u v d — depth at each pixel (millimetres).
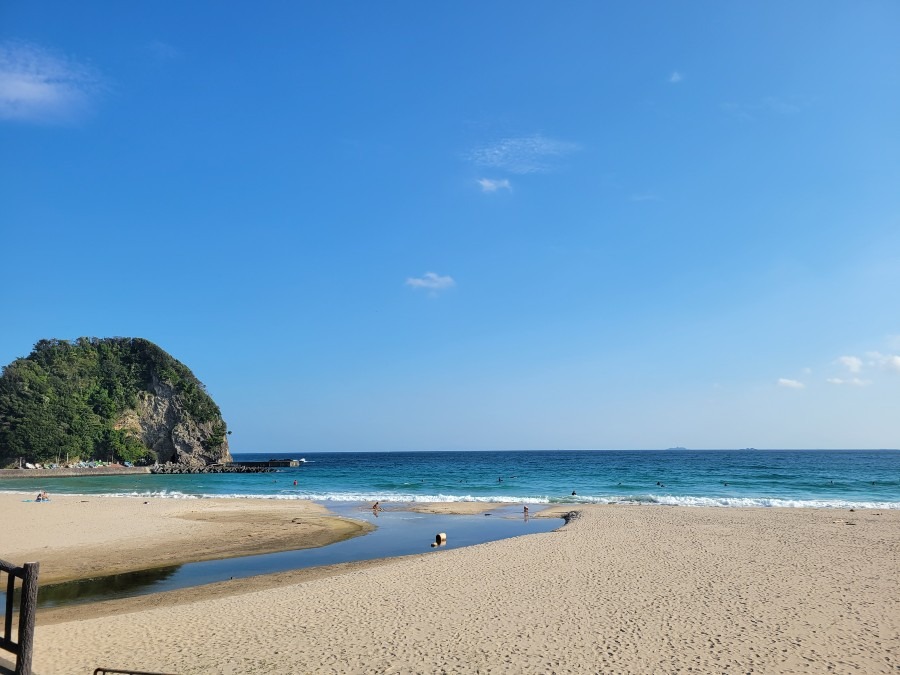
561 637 12102
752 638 11883
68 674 10438
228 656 11344
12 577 8484
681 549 21969
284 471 118750
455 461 168875
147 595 17625
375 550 25438
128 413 129875
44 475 103750
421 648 11602
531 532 30609
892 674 10039
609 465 124062
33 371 121938
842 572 17828
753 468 105875
